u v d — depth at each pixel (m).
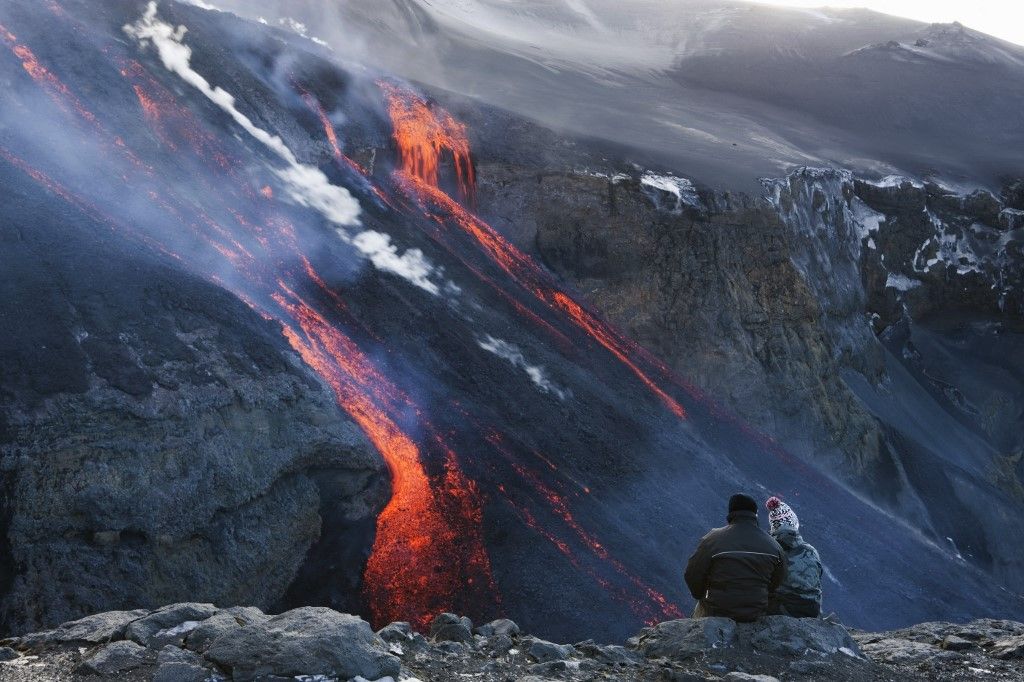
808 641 5.13
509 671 4.68
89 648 4.23
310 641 3.98
